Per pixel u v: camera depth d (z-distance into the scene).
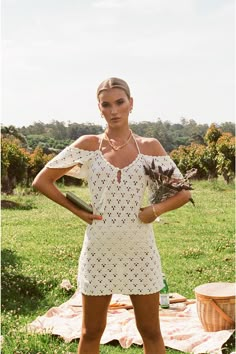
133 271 4.14
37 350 5.39
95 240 4.14
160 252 10.61
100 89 4.14
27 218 15.19
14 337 5.71
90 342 4.32
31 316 6.71
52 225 13.97
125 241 4.11
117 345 5.79
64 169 4.25
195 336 5.84
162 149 4.30
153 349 4.29
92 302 4.21
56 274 8.59
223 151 20.58
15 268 8.91
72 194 4.20
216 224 13.59
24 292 7.64
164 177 4.08
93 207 4.19
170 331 6.02
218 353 5.35
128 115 4.21
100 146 4.21
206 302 5.95
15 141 23.27
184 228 13.12
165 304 6.96
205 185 20.97
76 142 4.28
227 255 10.32
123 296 7.46
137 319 4.29
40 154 22.92
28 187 22.53
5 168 20.86
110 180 4.08
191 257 10.20
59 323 6.25
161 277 4.29
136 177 4.10
